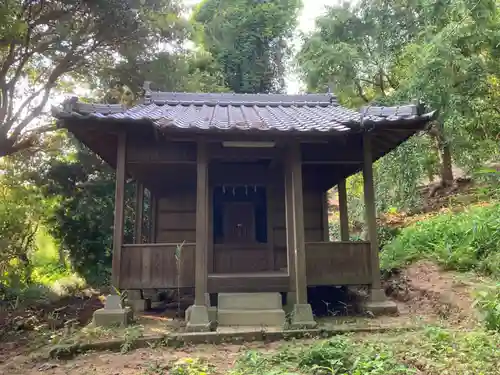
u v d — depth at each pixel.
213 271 8.37
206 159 6.38
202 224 6.22
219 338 5.47
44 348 5.25
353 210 14.12
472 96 9.95
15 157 12.12
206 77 16.03
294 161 6.49
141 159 6.74
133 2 10.50
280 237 8.73
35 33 10.55
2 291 9.54
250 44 22.23
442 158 12.96
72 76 12.88
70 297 10.51
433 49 9.94
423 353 4.23
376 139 7.38
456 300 6.20
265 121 6.65
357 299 7.43
